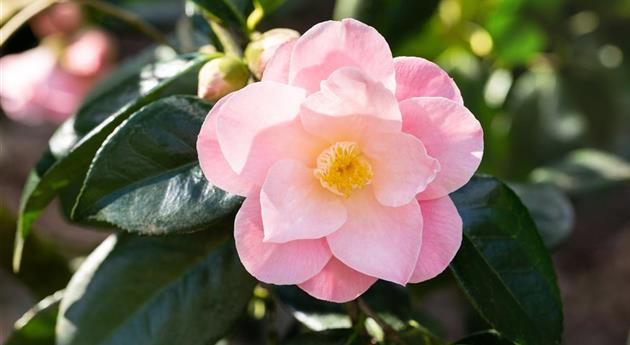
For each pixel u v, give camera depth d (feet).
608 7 3.37
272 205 1.94
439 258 1.97
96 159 2.01
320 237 1.98
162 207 2.01
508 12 3.05
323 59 1.94
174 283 2.20
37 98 3.00
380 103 1.93
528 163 3.33
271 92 1.93
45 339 2.41
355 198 2.00
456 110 1.94
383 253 1.97
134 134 2.03
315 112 1.96
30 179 2.26
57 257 2.78
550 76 3.43
